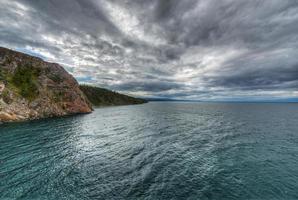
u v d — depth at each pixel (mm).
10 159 20234
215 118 65188
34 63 68188
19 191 13688
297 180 15797
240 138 32219
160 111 102562
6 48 65188
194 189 14273
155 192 13781
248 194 13594
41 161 19922
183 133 37250
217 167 18797
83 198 12914
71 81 78438
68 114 65625
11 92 49625
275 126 45469
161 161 20516
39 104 55531
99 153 23391
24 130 35312
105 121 54969
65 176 16344
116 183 15117
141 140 30984
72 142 28656
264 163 19922
